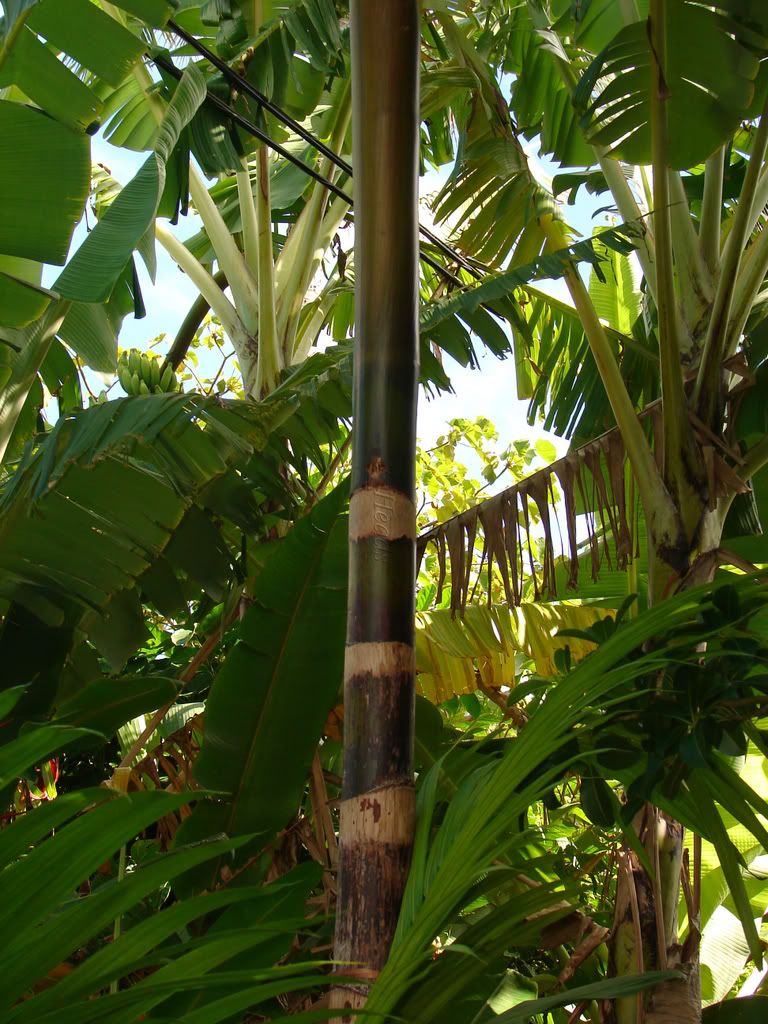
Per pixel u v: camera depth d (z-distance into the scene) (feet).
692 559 7.85
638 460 8.23
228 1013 3.78
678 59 8.73
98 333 10.38
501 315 10.70
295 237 13.37
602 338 8.86
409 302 5.79
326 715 8.09
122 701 7.02
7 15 7.46
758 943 6.28
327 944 7.80
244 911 6.93
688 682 6.01
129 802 3.64
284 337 12.20
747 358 9.55
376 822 5.08
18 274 10.44
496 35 12.80
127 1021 3.68
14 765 3.49
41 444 8.75
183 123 8.66
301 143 16.11
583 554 13.42
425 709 9.46
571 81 10.69
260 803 8.04
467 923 8.87
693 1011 6.98
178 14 13.35
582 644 11.39
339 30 10.83
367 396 5.66
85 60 7.50
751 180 8.31
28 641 8.25
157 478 8.15
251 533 8.60
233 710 7.92
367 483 5.54
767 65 9.20
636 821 7.50
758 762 12.80
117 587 8.13
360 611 5.40
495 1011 7.30
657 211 7.93
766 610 7.22
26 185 7.52
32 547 7.99
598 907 10.56
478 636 11.03
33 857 3.59
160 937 3.84
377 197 5.83
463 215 13.03
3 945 3.59
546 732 4.88
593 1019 8.89
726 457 8.55
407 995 5.42
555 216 11.20
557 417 12.66
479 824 4.74
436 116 15.38
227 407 8.70
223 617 9.61
